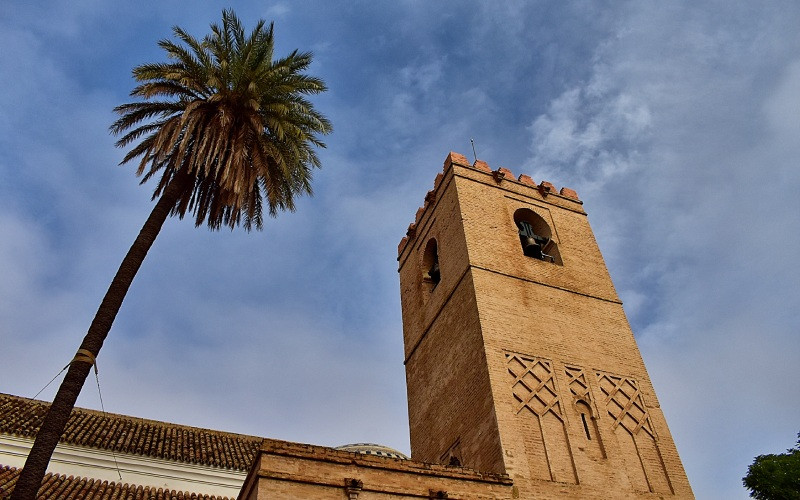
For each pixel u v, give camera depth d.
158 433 25.30
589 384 20.05
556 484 16.83
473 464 18.34
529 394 18.73
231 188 18.97
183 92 20.05
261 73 20.19
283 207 21.42
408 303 27.61
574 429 18.48
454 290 22.59
